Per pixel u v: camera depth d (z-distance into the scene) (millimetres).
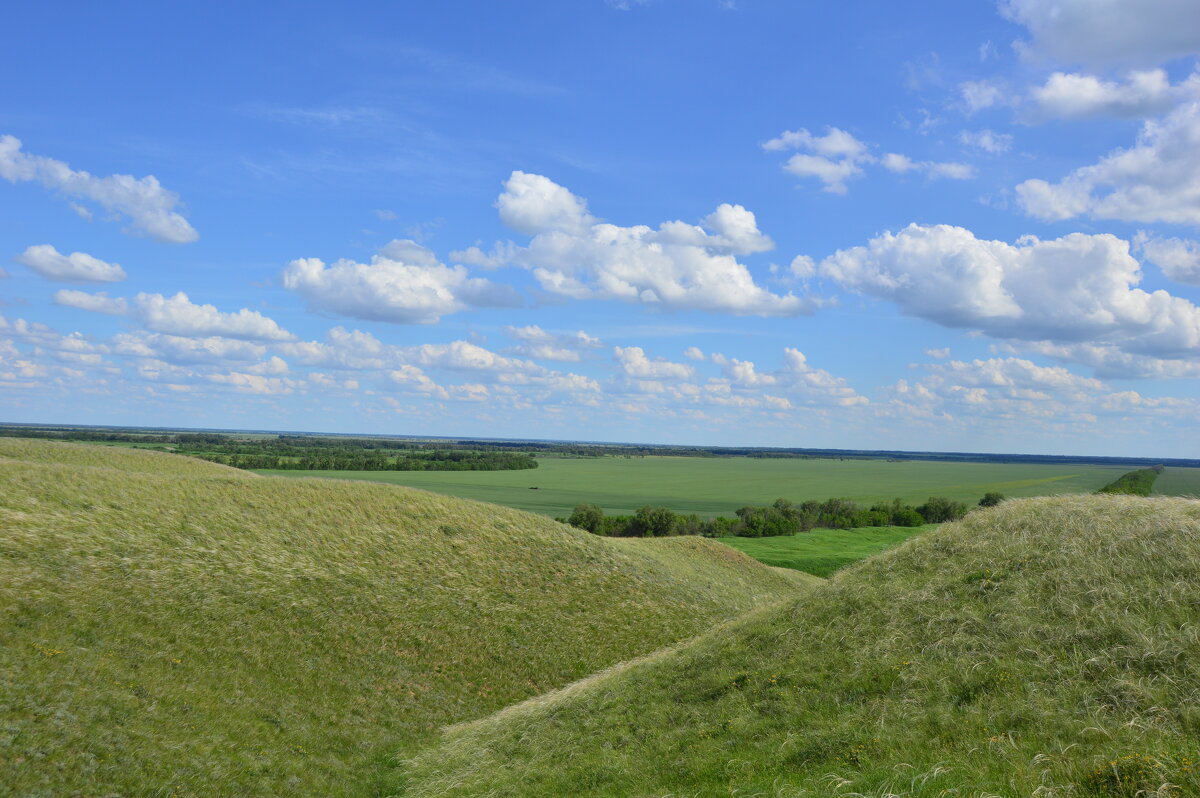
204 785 17469
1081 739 11352
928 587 19328
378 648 30016
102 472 37031
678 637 37906
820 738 13773
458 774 19031
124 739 18156
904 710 13891
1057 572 17469
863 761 12375
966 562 20328
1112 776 9969
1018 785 10250
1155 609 14633
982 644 15461
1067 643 14422
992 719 12633
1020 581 17688
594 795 14750
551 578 41062
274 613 29766
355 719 24641
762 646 20234
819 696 15844
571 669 32562
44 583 25734
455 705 27781
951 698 13859
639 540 59156
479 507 49031
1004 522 22484
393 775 20578
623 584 42969
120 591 27234
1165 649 13094
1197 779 9414
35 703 18266
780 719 15414
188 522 34562
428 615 33594
